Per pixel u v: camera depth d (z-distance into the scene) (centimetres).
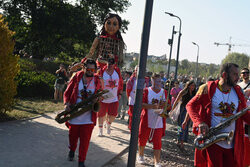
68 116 476
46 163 477
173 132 973
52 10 2911
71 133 491
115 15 818
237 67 381
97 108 477
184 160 648
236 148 370
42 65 2212
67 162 495
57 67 2425
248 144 520
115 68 761
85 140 470
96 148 614
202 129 367
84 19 2894
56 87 1265
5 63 704
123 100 1082
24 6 2945
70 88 488
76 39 3131
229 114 376
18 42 3284
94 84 490
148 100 553
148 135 559
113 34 826
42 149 547
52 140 618
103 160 535
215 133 369
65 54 3519
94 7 3303
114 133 787
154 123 548
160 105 548
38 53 3212
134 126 425
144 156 632
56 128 735
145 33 418
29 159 484
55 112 980
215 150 370
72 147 499
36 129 697
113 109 745
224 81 381
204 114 386
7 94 731
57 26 2798
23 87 1197
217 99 379
